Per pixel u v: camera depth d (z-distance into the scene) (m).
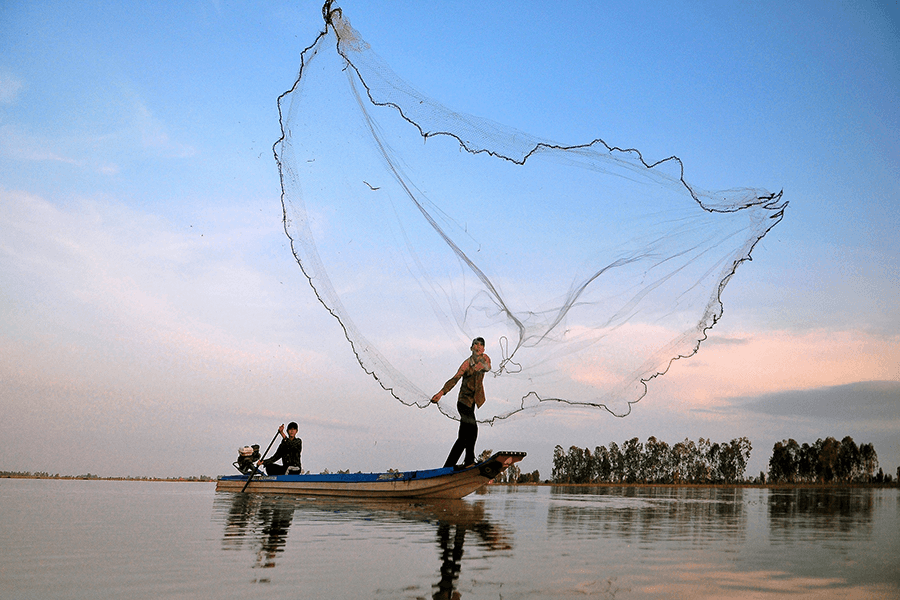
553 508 11.66
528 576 4.39
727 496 19.19
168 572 4.36
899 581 4.48
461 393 11.86
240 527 7.36
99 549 5.43
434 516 9.23
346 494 13.60
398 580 4.18
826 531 7.88
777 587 4.20
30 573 4.28
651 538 6.80
